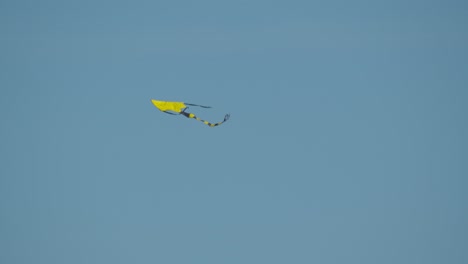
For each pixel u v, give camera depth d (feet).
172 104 42.80
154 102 43.93
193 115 42.47
